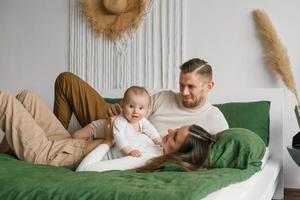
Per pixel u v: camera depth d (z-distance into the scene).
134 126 1.74
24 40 3.31
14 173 1.34
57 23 3.20
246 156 1.52
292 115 2.51
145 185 1.14
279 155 2.40
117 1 2.89
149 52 2.88
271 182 1.72
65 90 2.36
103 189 1.08
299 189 2.49
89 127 2.03
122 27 2.94
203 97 1.92
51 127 2.10
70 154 1.78
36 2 3.27
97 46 3.04
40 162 1.75
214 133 1.79
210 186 1.11
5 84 3.38
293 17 2.53
